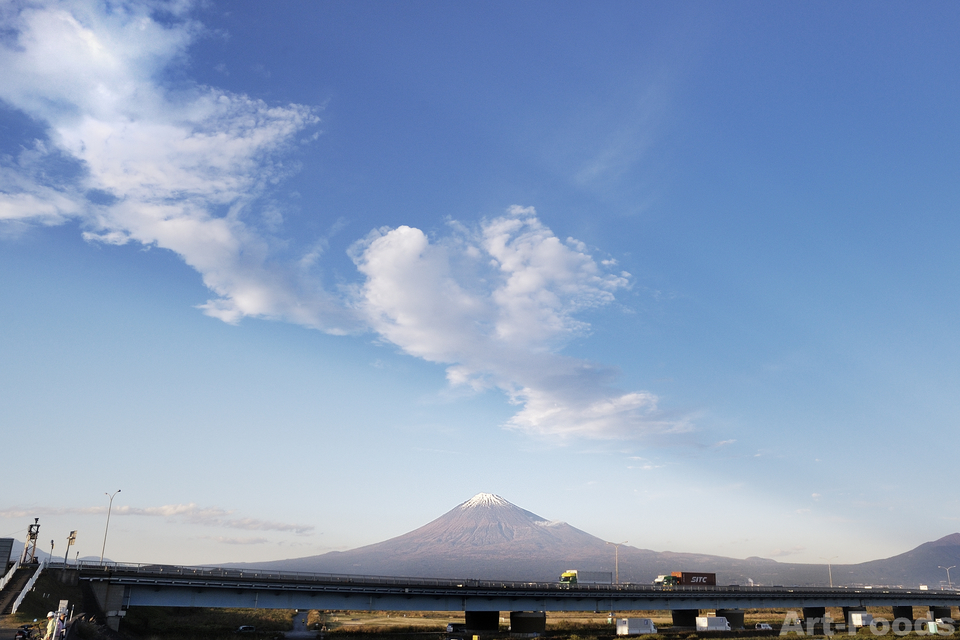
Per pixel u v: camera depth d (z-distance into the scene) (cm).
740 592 12531
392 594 8862
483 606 9694
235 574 8594
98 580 7394
